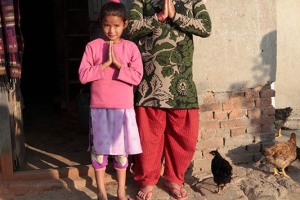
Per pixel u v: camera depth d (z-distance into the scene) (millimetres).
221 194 4090
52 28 8891
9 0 3668
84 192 4148
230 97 4555
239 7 4391
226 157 4668
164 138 4066
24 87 8867
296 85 6160
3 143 4148
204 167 4602
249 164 4727
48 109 7277
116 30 3459
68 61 6828
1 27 3709
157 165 4016
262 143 4734
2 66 3752
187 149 3957
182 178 4094
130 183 4328
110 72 3549
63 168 4383
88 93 5945
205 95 4480
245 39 4469
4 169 4211
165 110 3867
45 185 4180
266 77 4609
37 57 8961
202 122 4520
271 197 4004
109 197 4047
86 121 5719
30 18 8891
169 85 3701
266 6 4461
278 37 6016
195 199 4016
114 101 3561
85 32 6828
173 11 3561
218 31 4375
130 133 3625
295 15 5973
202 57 4379
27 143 5477
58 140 5586
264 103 4672
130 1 4230
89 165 4441
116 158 3754
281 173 4445
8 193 4133
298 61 6098
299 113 6129
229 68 4484
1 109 4070
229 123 4605
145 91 3781
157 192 4137
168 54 3670
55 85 8758
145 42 3744
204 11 3734
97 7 5059
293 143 4430
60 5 6676
